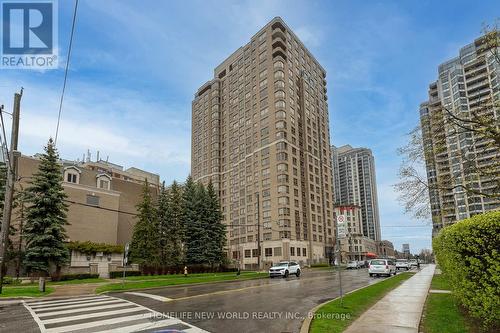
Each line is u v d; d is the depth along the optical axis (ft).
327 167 361.30
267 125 316.40
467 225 25.88
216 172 374.84
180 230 154.51
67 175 158.71
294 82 334.44
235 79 370.94
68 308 45.39
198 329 30.94
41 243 106.83
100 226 161.68
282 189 290.35
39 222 106.93
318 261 302.45
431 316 34.24
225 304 47.29
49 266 107.24
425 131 47.67
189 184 175.83
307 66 365.40
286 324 33.24
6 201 67.97
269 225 292.61
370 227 506.48
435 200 49.03
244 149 340.18
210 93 403.95
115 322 34.37
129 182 194.39
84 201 158.30
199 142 412.57
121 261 136.26
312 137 341.41
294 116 322.55
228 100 379.76
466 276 26.25
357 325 30.99
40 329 31.81
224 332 29.81
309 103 350.02
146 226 139.64
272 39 333.01
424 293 56.95
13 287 79.66
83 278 111.65
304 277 115.75
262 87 329.72
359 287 74.43
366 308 41.70
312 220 311.47
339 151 557.74
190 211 166.71
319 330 29.04
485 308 23.80
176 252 151.02
